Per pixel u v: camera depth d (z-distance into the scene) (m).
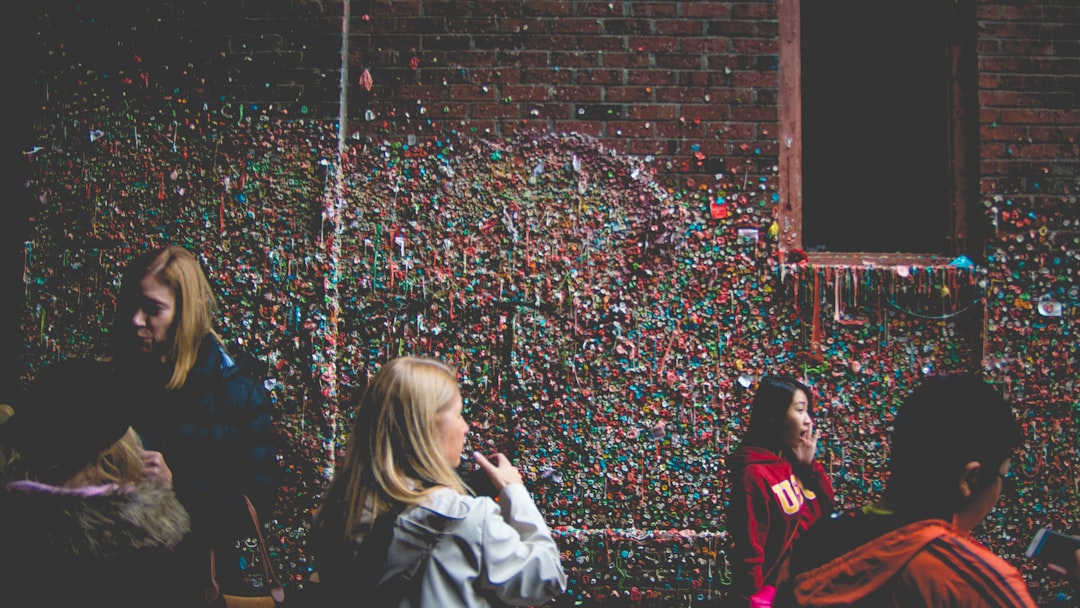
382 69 4.21
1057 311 4.03
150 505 1.96
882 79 4.32
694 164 4.14
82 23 4.20
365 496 1.91
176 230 4.14
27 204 4.18
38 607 1.85
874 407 4.04
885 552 1.48
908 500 1.53
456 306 4.12
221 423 2.62
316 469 4.04
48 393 2.01
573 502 4.05
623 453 4.06
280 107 4.16
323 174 4.13
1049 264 4.07
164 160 4.16
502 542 1.88
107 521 1.89
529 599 1.91
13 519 1.88
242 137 4.16
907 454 1.55
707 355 4.07
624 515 4.05
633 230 4.13
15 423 2.00
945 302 4.07
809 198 4.30
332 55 4.17
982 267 4.10
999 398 1.54
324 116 4.15
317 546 1.97
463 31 4.21
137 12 4.20
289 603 2.25
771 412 2.98
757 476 2.80
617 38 4.19
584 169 4.15
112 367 2.61
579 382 4.09
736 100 4.16
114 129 4.17
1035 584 3.95
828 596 1.51
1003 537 3.97
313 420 4.06
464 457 4.06
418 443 1.95
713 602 3.97
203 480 2.56
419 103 4.20
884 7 4.33
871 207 4.30
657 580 3.99
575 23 4.20
